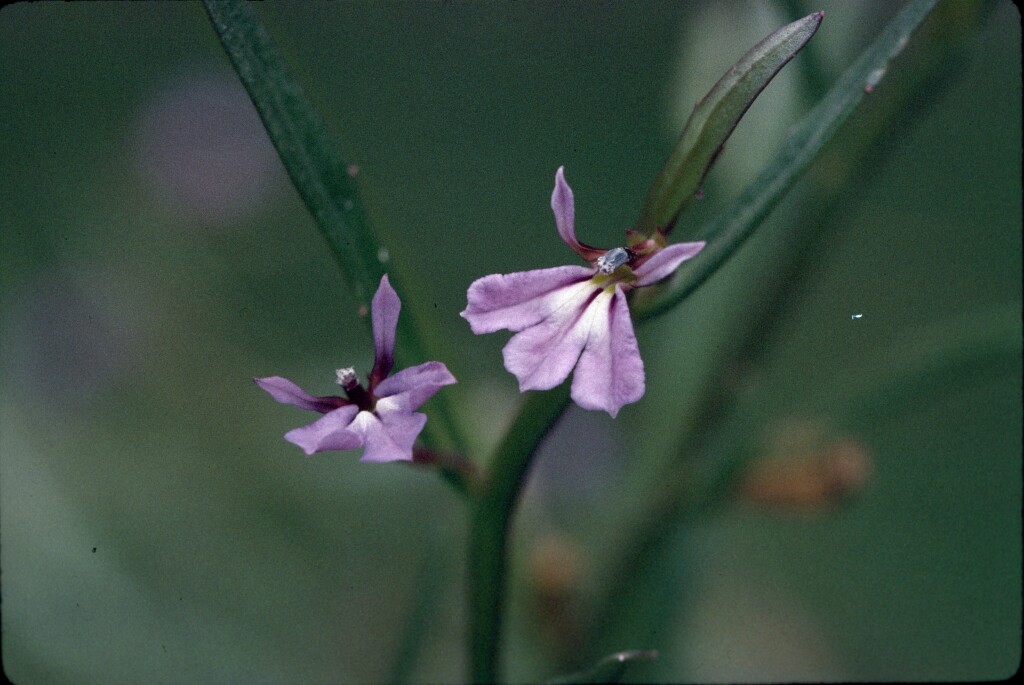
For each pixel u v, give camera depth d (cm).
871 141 18
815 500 19
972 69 26
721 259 16
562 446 22
